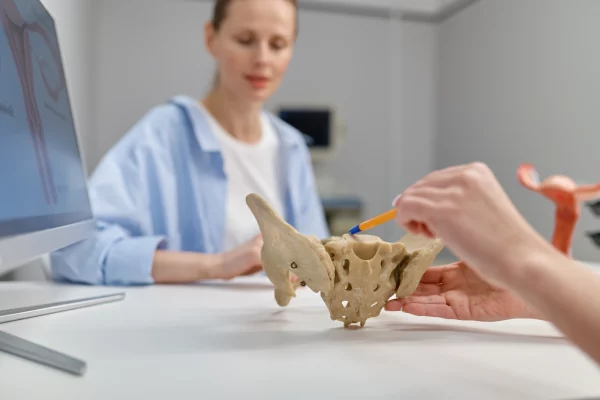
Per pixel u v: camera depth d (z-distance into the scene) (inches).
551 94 81.5
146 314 24.5
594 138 71.1
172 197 45.8
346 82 121.5
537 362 17.7
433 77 126.0
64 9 61.3
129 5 108.3
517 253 13.9
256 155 53.2
